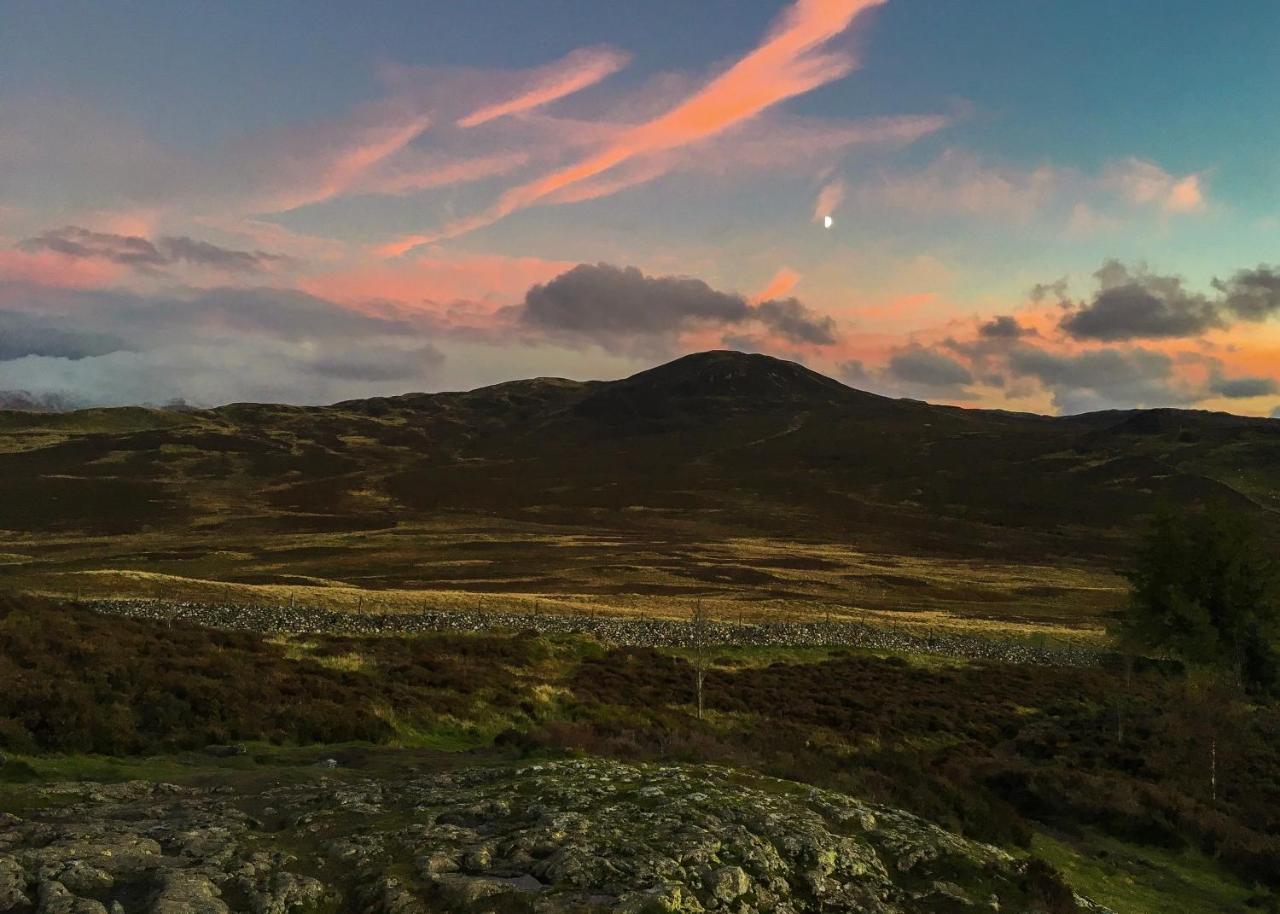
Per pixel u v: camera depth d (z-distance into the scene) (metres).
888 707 45.22
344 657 37.69
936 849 15.04
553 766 18.12
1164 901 20.30
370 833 12.84
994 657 65.69
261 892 10.36
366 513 175.50
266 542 133.00
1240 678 44.53
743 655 57.00
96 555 114.62
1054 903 14.23
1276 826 30.39
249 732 24.33
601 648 50.72
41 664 24.38
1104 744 40.16
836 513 195.75
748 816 14.55
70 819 13.12
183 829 12.57
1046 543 165.75
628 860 12.08
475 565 112.12
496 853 12.44
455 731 30.52
